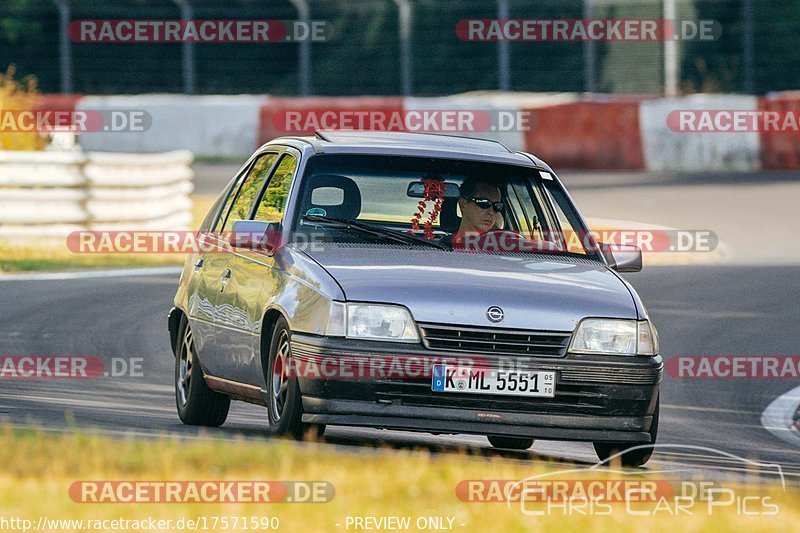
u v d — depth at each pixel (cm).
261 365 2411
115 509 1619
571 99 10631
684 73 12225
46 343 4034
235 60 12812
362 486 1769
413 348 2231
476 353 2242
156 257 6419
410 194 2589
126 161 6738
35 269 5866
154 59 12675
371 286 2272
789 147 10050
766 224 7425
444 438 2808
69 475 1798
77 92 12644
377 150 2631
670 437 2966
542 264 2500
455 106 10306
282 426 2289
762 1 12294
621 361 2305
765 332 4538
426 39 12850
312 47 12975
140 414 2873
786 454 2802
